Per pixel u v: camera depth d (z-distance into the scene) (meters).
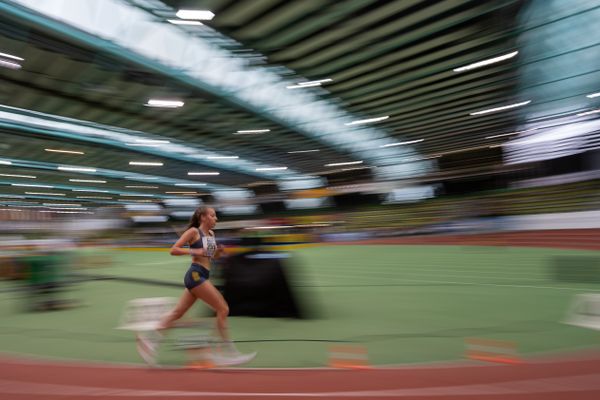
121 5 12.90
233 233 6.68
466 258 13.80
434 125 26.05
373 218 36.25
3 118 21.92
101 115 22.25
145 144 29.39
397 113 23.08
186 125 24.58
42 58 15.05
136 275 12.21
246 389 3.21
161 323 3.89
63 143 27.41
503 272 9.89
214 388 3.25
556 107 24.83
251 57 15.93
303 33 13.89
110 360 4.11
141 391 3.26
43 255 7.42
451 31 13.99
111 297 8.20
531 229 25.42
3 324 6.03
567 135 29.09
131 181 48.22
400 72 17.12
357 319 5.58
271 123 24.16
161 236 31.98
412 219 34.03
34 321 6.18
